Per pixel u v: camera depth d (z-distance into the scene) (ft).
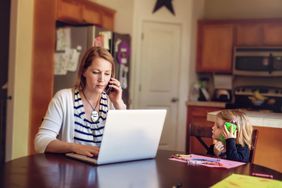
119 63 14.97
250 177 4.58
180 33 17.95
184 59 17.98
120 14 16.90
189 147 7.64
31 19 12.80
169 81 17.97
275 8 17.71
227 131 6.60
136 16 17.13
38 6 12.91
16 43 12.53
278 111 16.63
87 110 5.94
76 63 13.33
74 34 13.47
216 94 18.15
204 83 18.35
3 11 14.92
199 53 18.17
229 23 17.52
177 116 18.06
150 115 5.21
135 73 17.25
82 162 5.07
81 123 5.83
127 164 5.12
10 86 12.60
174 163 5.30
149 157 5.54
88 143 5.81
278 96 16.84
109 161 5.02
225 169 5.05
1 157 13.25
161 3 17.61
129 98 16.42
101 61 5.71
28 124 12.82
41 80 13.00
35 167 4.75
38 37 12.93
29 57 12.78
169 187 4.09
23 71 12.68
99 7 15.31
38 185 3.98
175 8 17.87
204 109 16.76
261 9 17.95
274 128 9.71
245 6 18.25
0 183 4.02
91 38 13.25
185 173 4.74
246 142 6.68
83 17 14.28
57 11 12.93
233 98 17.89
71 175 4.41
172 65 17.98
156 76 17.79
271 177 4.69
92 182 4.16
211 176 4.62
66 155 5.41
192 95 18.07
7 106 12.65
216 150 6.54
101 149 4.85
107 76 5.80
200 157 5.77
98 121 5.93
